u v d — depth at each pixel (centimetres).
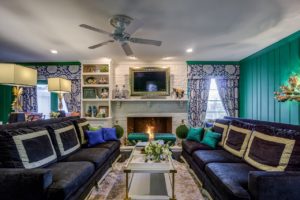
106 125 558
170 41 395
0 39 377
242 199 179
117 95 593
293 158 205
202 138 423
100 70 577
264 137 252
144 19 292
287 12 273
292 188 173
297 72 352
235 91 589
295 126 249
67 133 329
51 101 586
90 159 293
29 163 221
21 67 247
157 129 604
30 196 179
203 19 294
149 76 595
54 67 590
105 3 246
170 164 266
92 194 286
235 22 306
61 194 185
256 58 491
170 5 252
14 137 219
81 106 577
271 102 431
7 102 577
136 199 236
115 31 290
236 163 273
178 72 599
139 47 438
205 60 577
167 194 250
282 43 388
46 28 324
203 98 588
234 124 348
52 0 238
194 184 321
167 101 595
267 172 180
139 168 249
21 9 260
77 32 342
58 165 257
